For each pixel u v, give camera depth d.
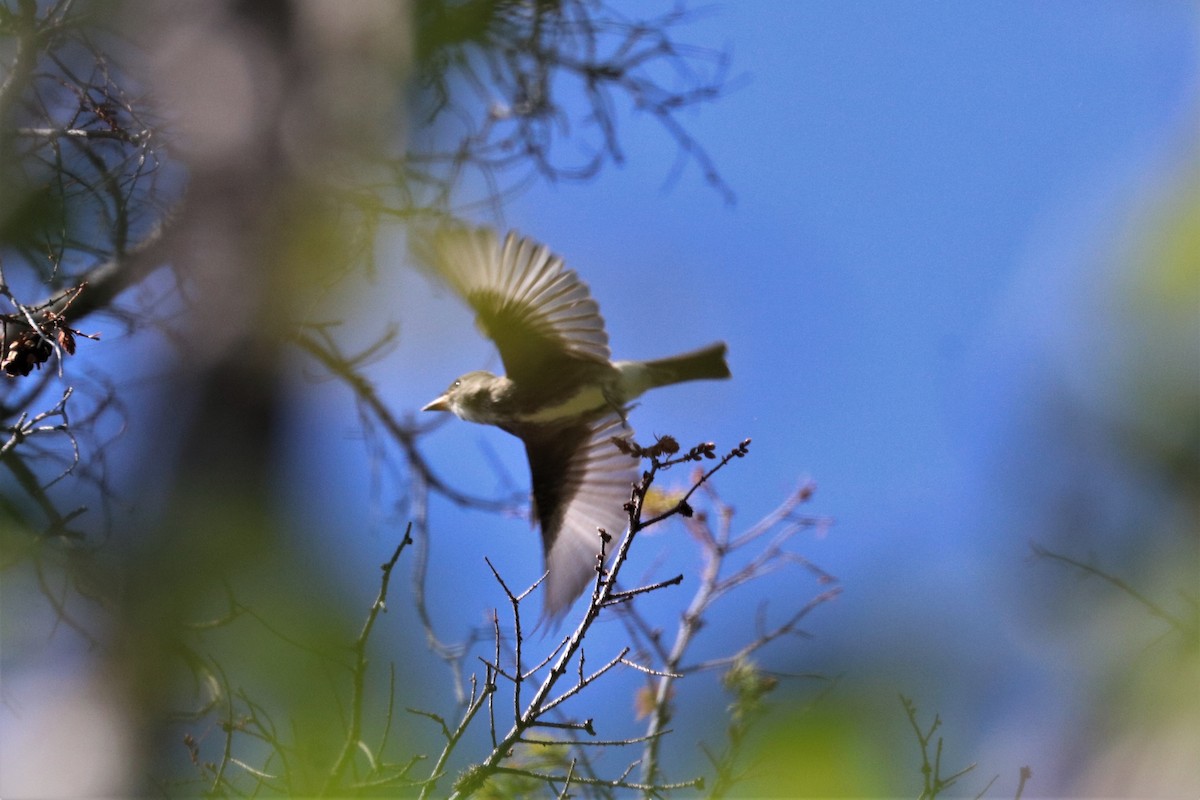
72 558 7.39
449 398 11.79
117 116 9.35
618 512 11.13
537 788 8.38
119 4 9.50
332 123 9.55
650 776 8.50
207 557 6.34
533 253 10.95
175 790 7.36
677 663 9.27
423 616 7.85
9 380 9.38
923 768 4.93
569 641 7.21
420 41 11.54
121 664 6.89
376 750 6.82
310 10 9.80
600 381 11.19
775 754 4.93
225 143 9.27
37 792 6.92
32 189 9.02
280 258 9.08
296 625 6.14
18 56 8.92
